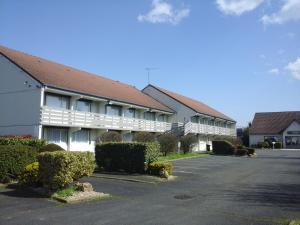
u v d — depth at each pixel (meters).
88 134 30.14
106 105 32.25
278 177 18.39
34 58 30.92
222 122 63.19
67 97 27.62
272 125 68.75
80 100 29.14
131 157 18.23
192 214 9.55
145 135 31.28
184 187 14.59
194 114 45.09
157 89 47.25
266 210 10.21
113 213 9.43
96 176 17.02
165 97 46.66
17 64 25.77
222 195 12.71
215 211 9.98
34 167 12.53
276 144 62.09
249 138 68.81
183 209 10.17
